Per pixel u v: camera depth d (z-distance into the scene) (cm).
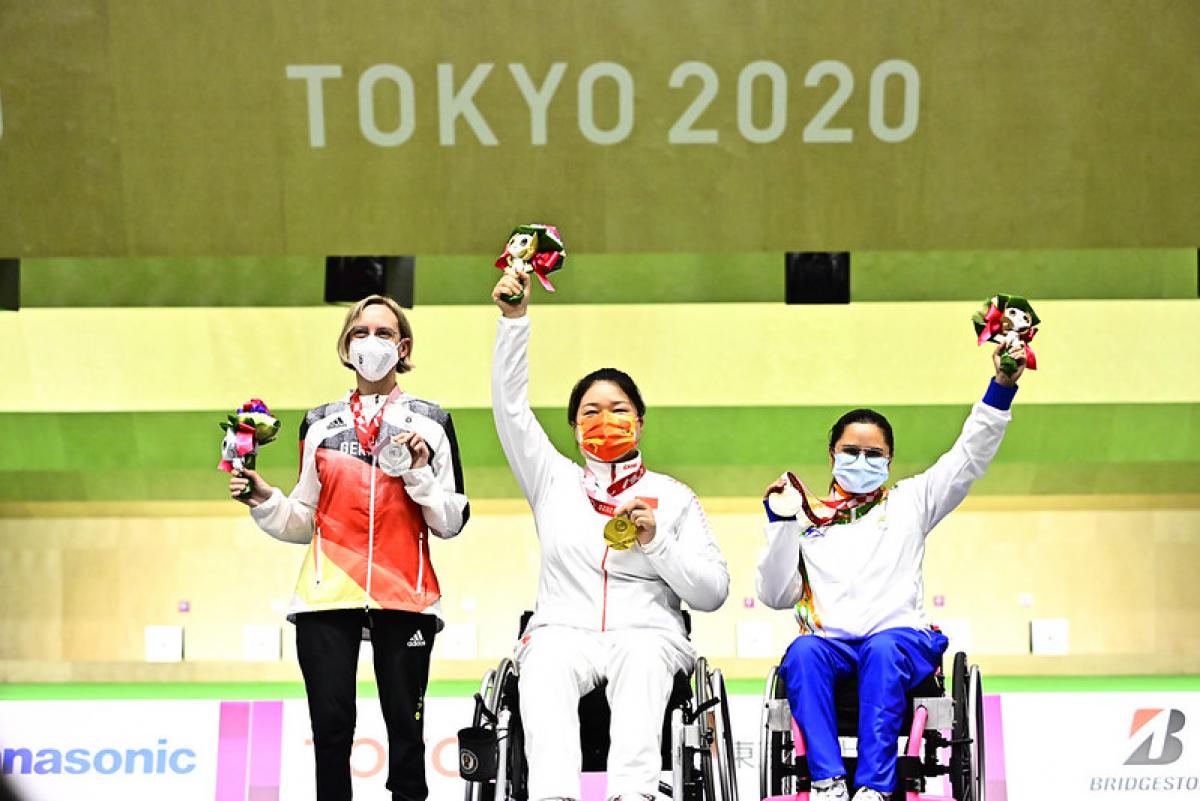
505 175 1648
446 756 1628
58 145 1602
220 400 1847
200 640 1891
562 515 1236
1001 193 1641
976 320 1303
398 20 1556
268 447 1856
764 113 1608
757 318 1820
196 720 1638
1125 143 1606
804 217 1669
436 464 1276
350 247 1688
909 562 1266
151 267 1778
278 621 1888
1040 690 1786
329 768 1216
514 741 1136
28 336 1817
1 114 1577
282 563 1891
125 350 1827
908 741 1182
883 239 1680
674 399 1848
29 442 1848
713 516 1889
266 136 1612
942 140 1612
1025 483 1872
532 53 1581
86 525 1891
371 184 1648
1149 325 1814
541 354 1841
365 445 1255
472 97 1600
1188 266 1788
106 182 1630
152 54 1554
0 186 1625
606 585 1202
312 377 1842
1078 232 1659
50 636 1897
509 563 1884
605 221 1677
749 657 1869
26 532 1891
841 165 1633
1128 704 1633
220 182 1641
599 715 1206
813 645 1189
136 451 1856
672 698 1184
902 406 1841
